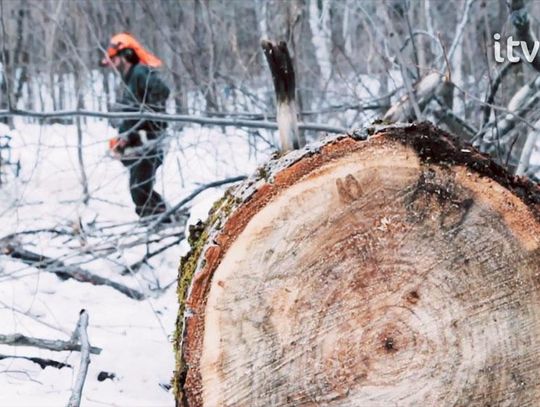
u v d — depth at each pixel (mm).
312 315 2477
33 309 5176
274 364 2473
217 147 7492
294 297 2471
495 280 2482
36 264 5355
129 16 11086
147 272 6211
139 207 7164
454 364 2490
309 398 2484
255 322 2467
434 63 6086
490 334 2486
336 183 2457
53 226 6582
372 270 2479
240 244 2457
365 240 2473
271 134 7168
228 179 6020
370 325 2486
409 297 2486
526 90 5180
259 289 2463
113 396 4008
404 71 5082
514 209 2465
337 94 6605
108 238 6652
